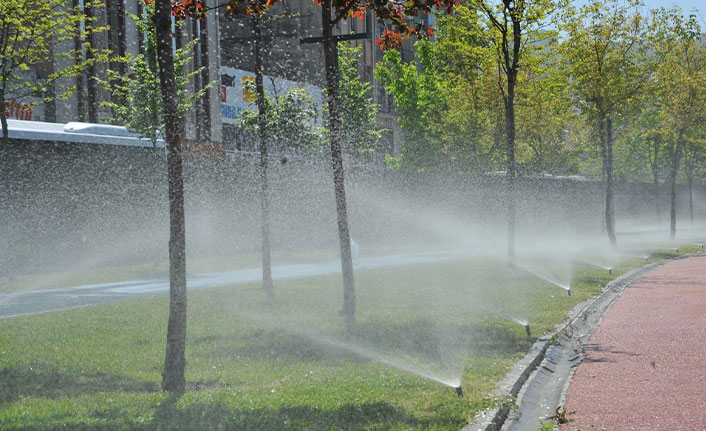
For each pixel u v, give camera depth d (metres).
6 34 17.33
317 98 34.75
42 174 18.34
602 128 28.38
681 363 7.80
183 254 6.52
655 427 5.33
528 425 5.82
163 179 21.64
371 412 5.52
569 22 25.09
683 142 37.69
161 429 5.03
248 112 25.48
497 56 22.34
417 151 35.03
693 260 26.25
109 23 27.34
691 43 34.00
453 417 5.41
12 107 22.97
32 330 9.59
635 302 14.18
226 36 33.31
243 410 5.54
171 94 6.45
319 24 36.59
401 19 9.62
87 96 26.22
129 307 11.82
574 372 7.72
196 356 7.94
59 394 6.24
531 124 37.06
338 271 18.66
